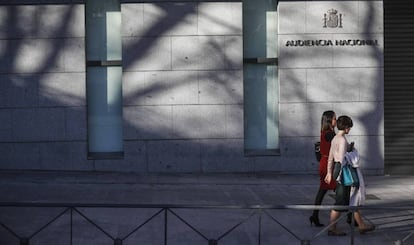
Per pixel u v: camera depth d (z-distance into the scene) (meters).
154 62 15.71
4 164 15.72
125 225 10.85
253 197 13.41
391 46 16.34
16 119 15.66
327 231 10.57
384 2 16.31
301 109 15.95
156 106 15.75
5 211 11.70
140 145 15.77
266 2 16.17
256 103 16.23
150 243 9.88
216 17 15.74
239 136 15.86
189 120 15.80
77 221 11.07
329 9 15.91
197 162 15.85
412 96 16.33
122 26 15.65
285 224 11.17
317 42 15.91
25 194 13.20
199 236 10.31
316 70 15.95
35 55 15.62
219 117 15.84
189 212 11.90
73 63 15.66
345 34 15.95
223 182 15.00
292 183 15.05
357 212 10.45
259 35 16.23
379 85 16.06
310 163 16.00
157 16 15.66
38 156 15.73
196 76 15.76
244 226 10.99
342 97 16.00
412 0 16.34
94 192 13.59
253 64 16.19
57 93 15.66
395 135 16.34
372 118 16.08
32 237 9.47
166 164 15.81
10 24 15.57
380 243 10.15
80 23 15.62
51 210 11.83
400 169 16.38
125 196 13.24
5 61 15.61
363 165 16.14
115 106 16.05
